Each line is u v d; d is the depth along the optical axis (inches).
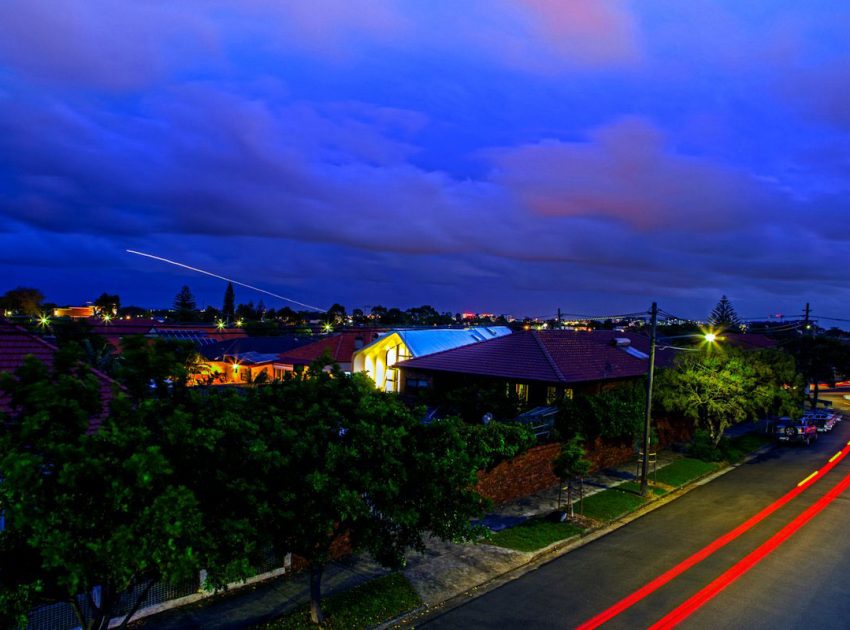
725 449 1186.6
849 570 595.2
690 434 1343.5
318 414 399.5
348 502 359.3
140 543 282.5
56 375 338.3
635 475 986.7
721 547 663.8
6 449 284.5
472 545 650.2
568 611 504.4
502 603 520.7
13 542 290.4
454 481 428.1
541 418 1010.1
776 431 1396.4
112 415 348.5
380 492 394.3
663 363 1605.6
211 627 453.4
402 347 1471.5
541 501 821.2
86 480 286.4
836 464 1137.4
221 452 339.0
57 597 320.5
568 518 746.8
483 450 744.3
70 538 277.6
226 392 398.0
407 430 430.3
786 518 773.9
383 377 1494.8
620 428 1013.2
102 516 298.5
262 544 360.8
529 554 630.5
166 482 308.2
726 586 555.8
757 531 720.3
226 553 331.0
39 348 551.5
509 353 1240.8
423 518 433.7
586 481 940.6
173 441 312.7
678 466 1061.8
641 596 534.3
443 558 613.9
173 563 284.8
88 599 341.7
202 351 2237.9
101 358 951.6
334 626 462.9
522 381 1137.4
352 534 418.6
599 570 596.4
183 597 486.6
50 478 289.3
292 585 531.5
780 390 1152.2
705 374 1135.0
